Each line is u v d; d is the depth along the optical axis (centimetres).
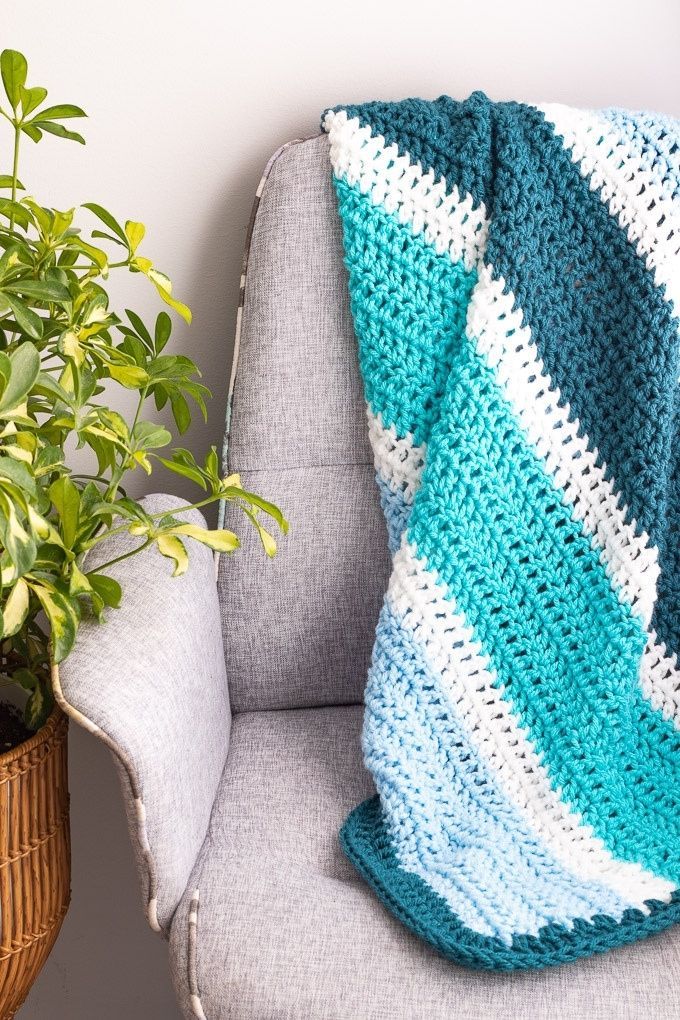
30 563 77
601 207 108
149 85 121
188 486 138
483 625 106
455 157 108
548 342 106
